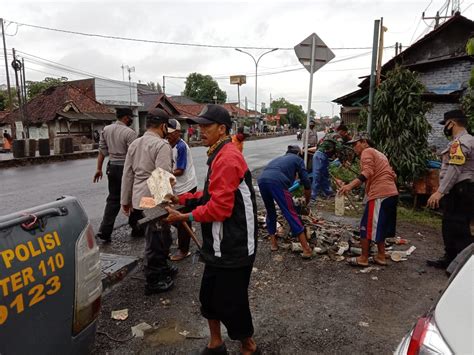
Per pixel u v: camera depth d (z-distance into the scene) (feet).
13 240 5.08
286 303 11.35
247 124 182.39
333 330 9.89
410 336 4.90
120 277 12.82
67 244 5.92
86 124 106.32
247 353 8.59
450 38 37.22
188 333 9.72
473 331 4.23
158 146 12.00
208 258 7.97
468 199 13.11
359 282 12.80
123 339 9.45
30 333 5.19
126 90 118.93
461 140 13.06
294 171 15.34
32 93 160.76
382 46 27.27
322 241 16.10
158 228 10.95
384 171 13.52
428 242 17.08
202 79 244.83
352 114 46.09
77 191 30.27
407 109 23.65
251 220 7.94
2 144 100.48
